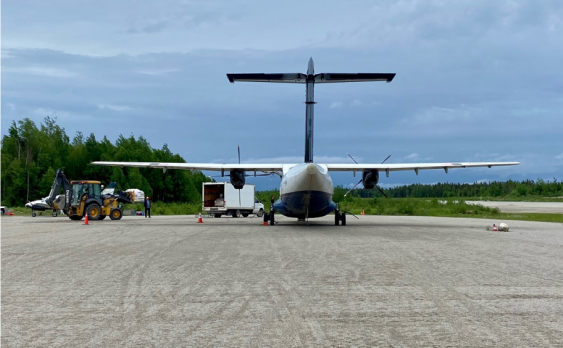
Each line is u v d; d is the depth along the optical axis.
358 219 39.41
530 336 5.71
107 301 7.53
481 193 137.88
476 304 7.32
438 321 6.39
